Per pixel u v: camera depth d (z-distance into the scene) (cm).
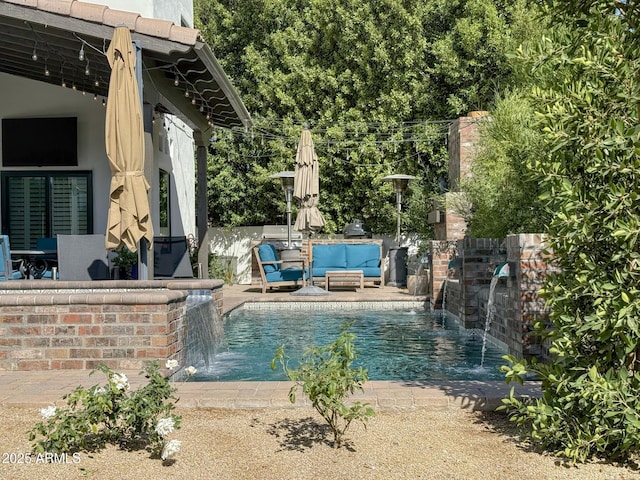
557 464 315
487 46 1691
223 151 1972
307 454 329
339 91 1841
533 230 876
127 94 692
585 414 327
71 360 524
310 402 418
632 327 293
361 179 1803
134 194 691
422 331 839
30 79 1172
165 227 1362
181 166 1510
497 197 962
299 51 1898
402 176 1509
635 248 314
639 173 304
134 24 732
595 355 337
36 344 526
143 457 326
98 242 905
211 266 1648
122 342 522
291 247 1505
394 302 1124
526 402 380
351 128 1792
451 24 1803
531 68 384
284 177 1507
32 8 737
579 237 322
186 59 786
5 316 527
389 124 1775
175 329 548
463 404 412
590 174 332
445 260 1043
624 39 324
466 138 1338
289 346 735
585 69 330
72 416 330
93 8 735
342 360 347
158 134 1262
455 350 693
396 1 1745
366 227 1856
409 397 418
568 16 358
